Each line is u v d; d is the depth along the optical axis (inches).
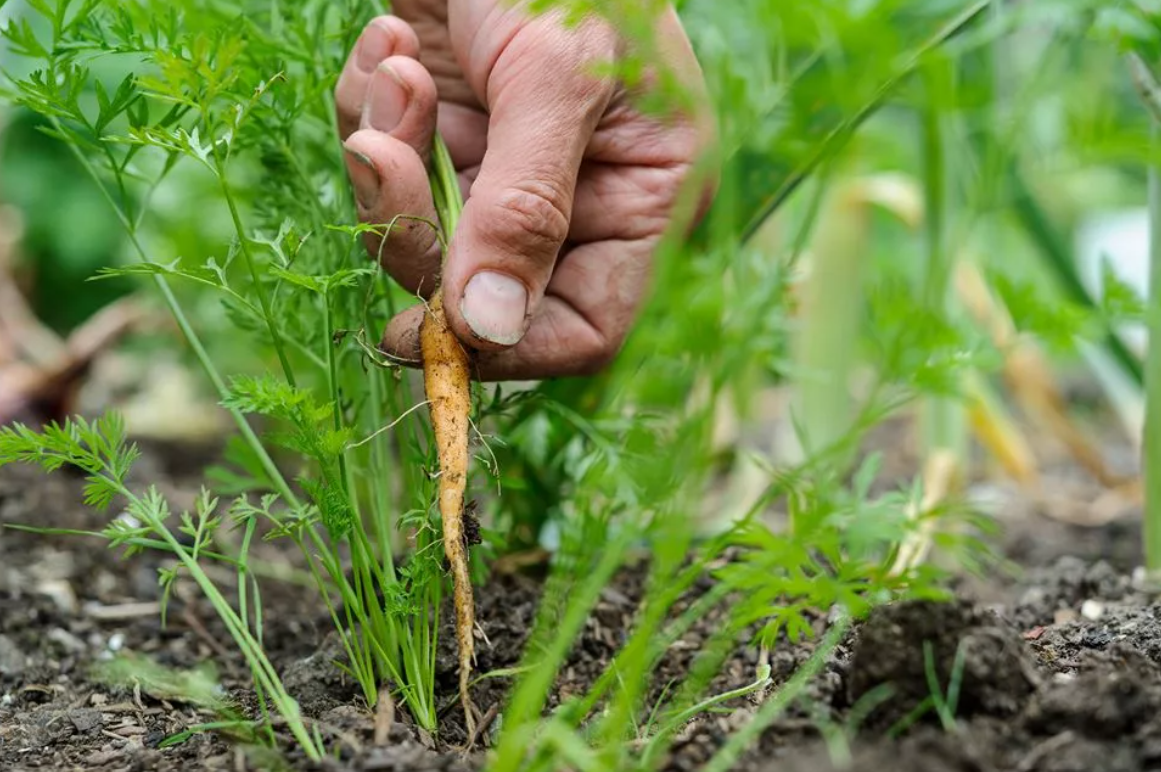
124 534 23.5
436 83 25.7
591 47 23.2
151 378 49.3
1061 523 36.0
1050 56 28.8
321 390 30.1
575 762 21.5
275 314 24.6
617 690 24.6
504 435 27.8
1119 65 39.8
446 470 23.6
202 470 39.8
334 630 27.7
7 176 53.9
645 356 25.7
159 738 24.5
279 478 24.4
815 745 22.3
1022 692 22.6
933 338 25.0
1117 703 22.0
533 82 23.1
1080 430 48.7
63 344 47.8
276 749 23.1
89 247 53.6
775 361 29.6
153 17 23.7
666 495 24.1
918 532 24.1
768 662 25.6
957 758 21.6
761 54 29.9
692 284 27.0
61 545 32.0
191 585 30.7
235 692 25.8
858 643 23.0
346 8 26.3
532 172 23.1
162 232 36.8
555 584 25.2
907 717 22.4
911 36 28.2
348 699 25.0
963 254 35.6
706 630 27.1
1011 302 24.4
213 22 26.1
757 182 27.7
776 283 27.7
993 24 26.7
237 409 24.0
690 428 24.4
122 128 27.6
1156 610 26.3
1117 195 54.2
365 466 26.8
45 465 23.5
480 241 23.2
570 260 25.0
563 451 27.9
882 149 34.6
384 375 25.5
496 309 23.3
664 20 24.2
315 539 23.9
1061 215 52.8
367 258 25.8
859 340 34.9
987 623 22.9
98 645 28.4
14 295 48.7
